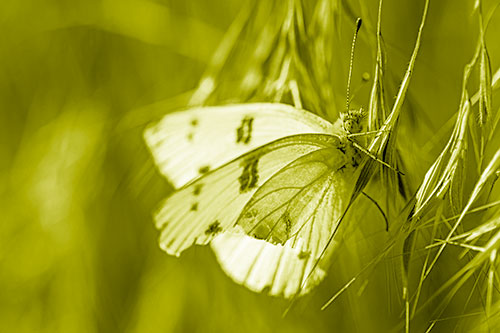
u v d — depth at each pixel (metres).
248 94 0.18
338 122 0.18
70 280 0.20
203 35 0.20
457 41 0.19
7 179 0.20
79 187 0.20
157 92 0.20
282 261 0.18
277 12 0.18
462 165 0.16
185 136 0.18
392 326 0.18
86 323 0.19
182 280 0.19
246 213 0.18
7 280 0.20
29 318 0.19
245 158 0.18
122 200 0.20
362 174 0.17
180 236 0.18
